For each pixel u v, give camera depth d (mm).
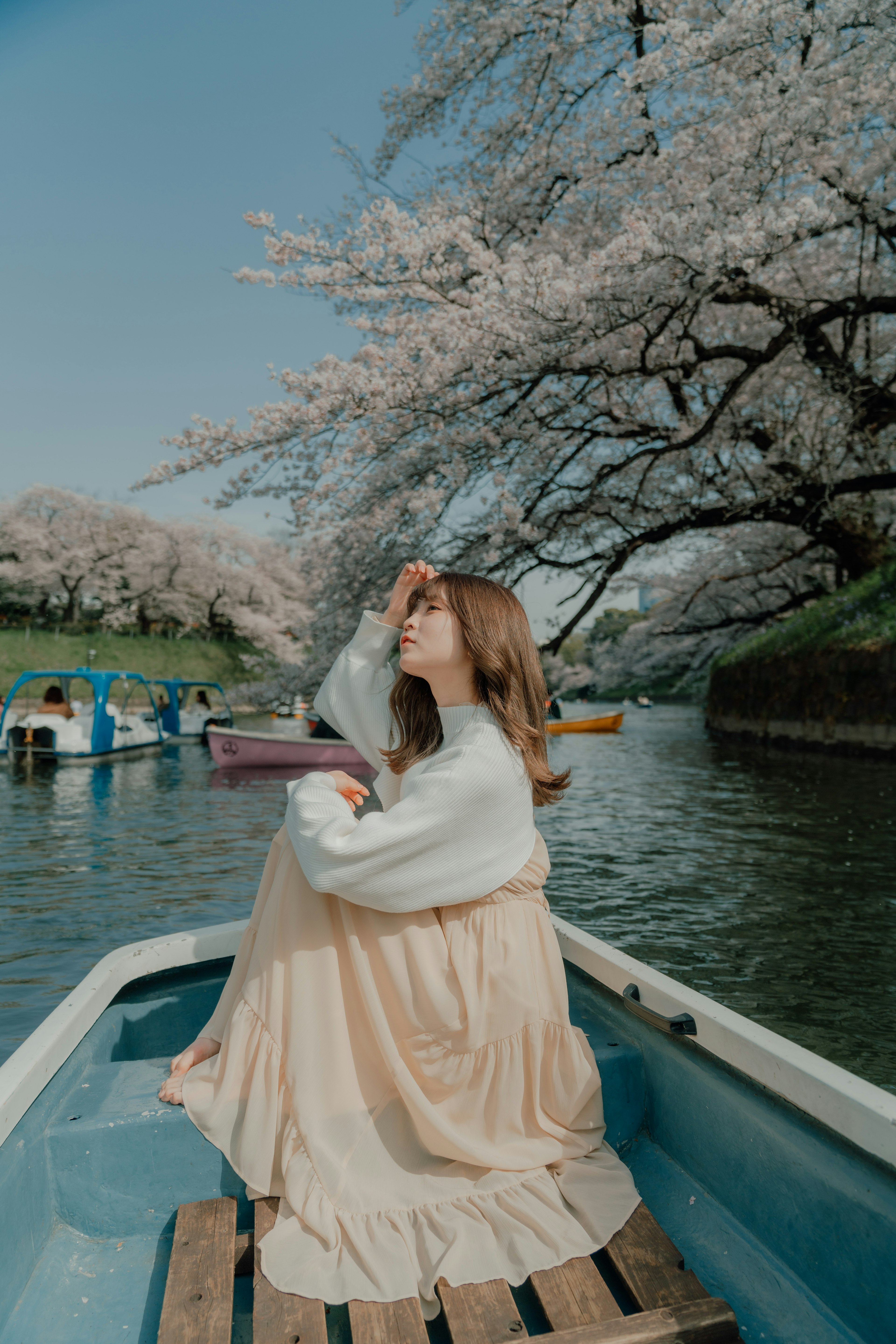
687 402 10883
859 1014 3643
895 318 12289
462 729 1476
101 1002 1723
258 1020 1358
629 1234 1209
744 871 6137
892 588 14219
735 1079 1328
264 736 14484
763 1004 3768
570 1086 1383
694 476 11656
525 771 1449
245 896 5879
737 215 8070
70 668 47406
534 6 10141
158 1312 1157
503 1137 1336
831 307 9672
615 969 1703
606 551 10641
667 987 1523
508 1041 1335
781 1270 1191
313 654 13109
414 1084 1289
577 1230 1206
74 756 16344
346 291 9062
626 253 7473
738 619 19469
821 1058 1200
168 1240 1332
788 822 8023
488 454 9289
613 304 8422
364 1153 1286
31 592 52156
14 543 48406
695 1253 1256
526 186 10906
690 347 10648
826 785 10508
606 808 9289
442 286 9750
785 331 9648
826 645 14734
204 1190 1358
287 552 58656
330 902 1407
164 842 8016
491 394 8977
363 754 1745
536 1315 1137
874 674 13352
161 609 55781
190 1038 1987
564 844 7359
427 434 9445
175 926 5180
